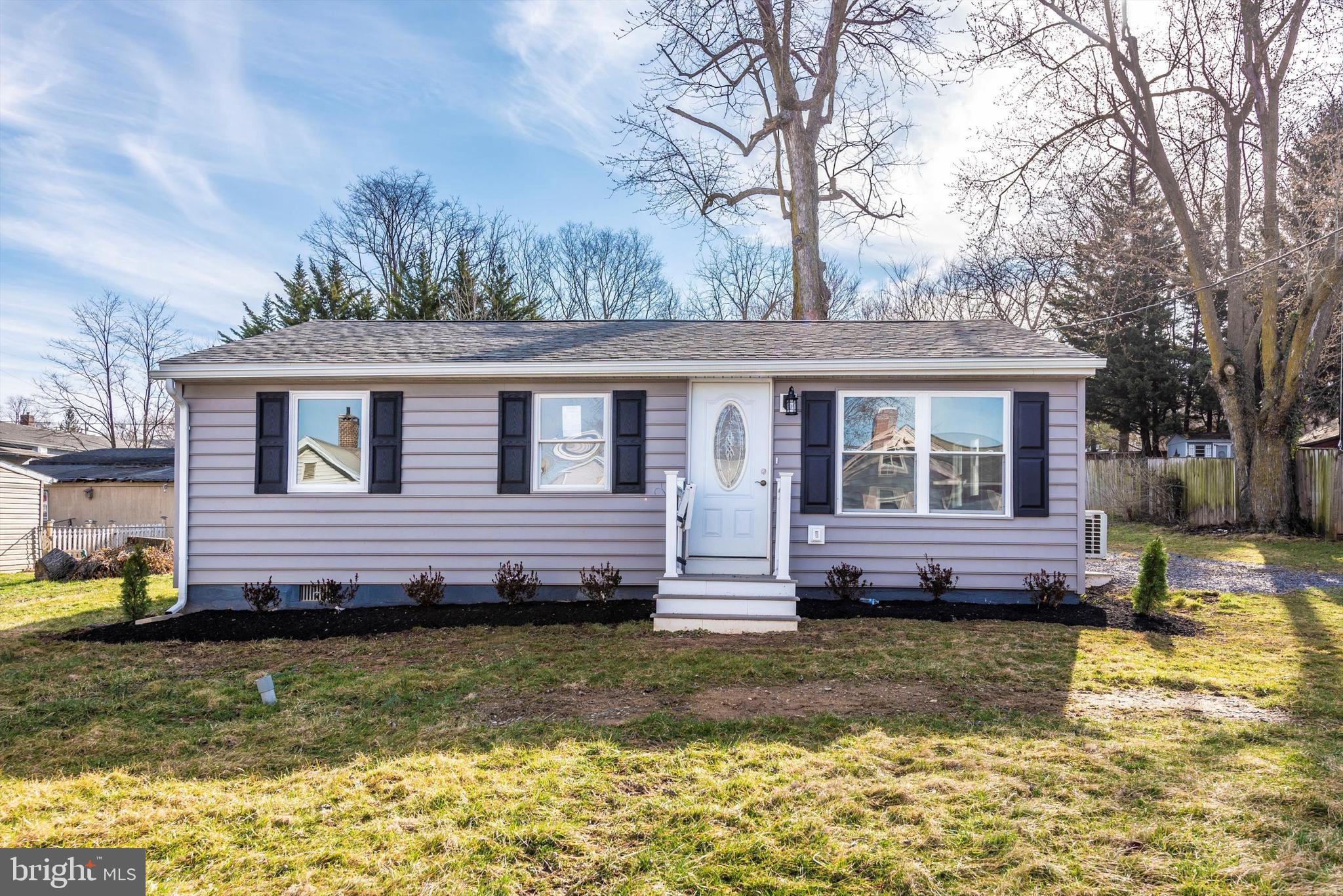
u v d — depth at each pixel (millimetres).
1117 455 27406
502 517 9242
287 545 9289
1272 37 16266
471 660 6699
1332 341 18469
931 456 8961
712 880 3059
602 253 34312
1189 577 11477
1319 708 5121
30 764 4465
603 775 4031
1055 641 7102
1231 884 2977
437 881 3074
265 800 3832
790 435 9117
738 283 32969
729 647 7000
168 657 7152
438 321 11852
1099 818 3504
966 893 2947
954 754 4285
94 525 20906
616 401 9203
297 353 9391
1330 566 12477
